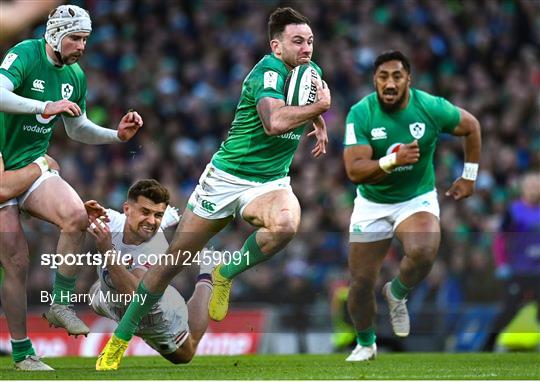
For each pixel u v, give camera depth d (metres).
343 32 69.56
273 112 20.88
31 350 22.77
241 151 22.22
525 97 63.69
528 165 58.75
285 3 71.31
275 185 22.48
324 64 63.94
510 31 72.38
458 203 50.94
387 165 25.28
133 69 64.75
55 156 54.75
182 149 57.16
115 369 22.42
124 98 61.84
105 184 53.28
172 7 70.88
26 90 22.25
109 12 69.75
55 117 22.91
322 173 53.06
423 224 26.36
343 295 37.09
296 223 21.75
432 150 27.00
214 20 70.06
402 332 27.92
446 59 68.75
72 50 22.34
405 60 26.20
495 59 69.25
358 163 26.00
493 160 56.56
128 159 55.56
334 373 21.23
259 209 22.05
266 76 21.45
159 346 24.09
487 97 64.94
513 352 33.97
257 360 27.88
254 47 68.06
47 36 22.39
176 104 61.75
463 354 30.95
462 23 72.12
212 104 61.69
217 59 65.81
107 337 34.25
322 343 36.84
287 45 21.81
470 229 49.22
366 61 66.06
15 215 22.47
